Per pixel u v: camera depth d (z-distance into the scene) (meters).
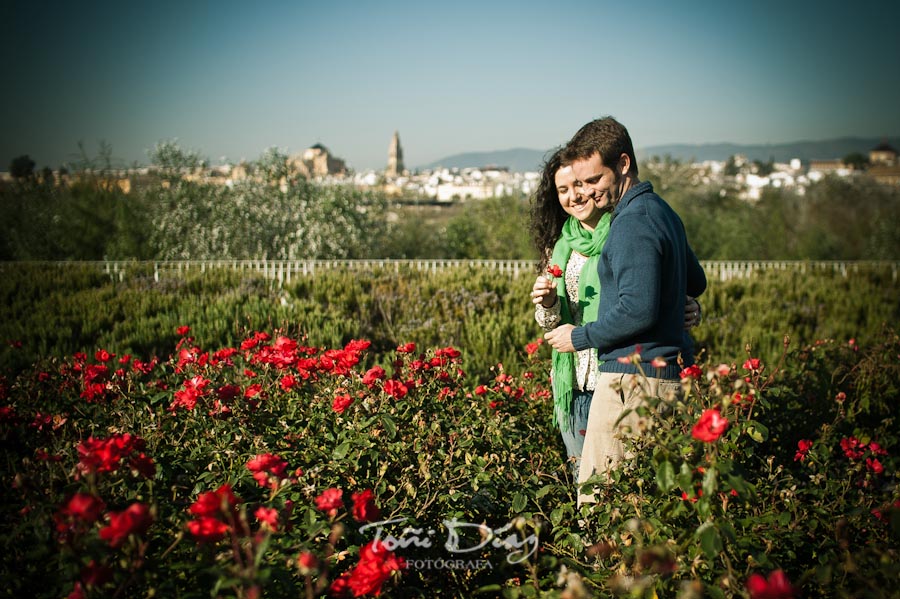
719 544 1.40
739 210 30.53
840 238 30.02
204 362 3.24
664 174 35.81
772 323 7.33
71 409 3.05
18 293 9.17
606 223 2.24
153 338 6.18
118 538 1.25
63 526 1.37
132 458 1.65
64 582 1.38
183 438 2.44
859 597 1.43
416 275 10.34
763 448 3.21
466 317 7.26
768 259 27.17
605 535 1.81
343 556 1.72
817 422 3.60
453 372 2.95
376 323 7.88
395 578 1.56
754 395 2.04
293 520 1.77
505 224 25.66
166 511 1.79
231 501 1.47
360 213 21.69
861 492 2.20
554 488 2.17
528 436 2.87
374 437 2.16
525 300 8.30
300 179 21.39
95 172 20.47
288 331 5.99
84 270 11.09
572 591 1.28
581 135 2.21
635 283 1.99
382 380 2.41
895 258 28.30
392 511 1.96
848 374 4.03
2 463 2.32
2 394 2.95
